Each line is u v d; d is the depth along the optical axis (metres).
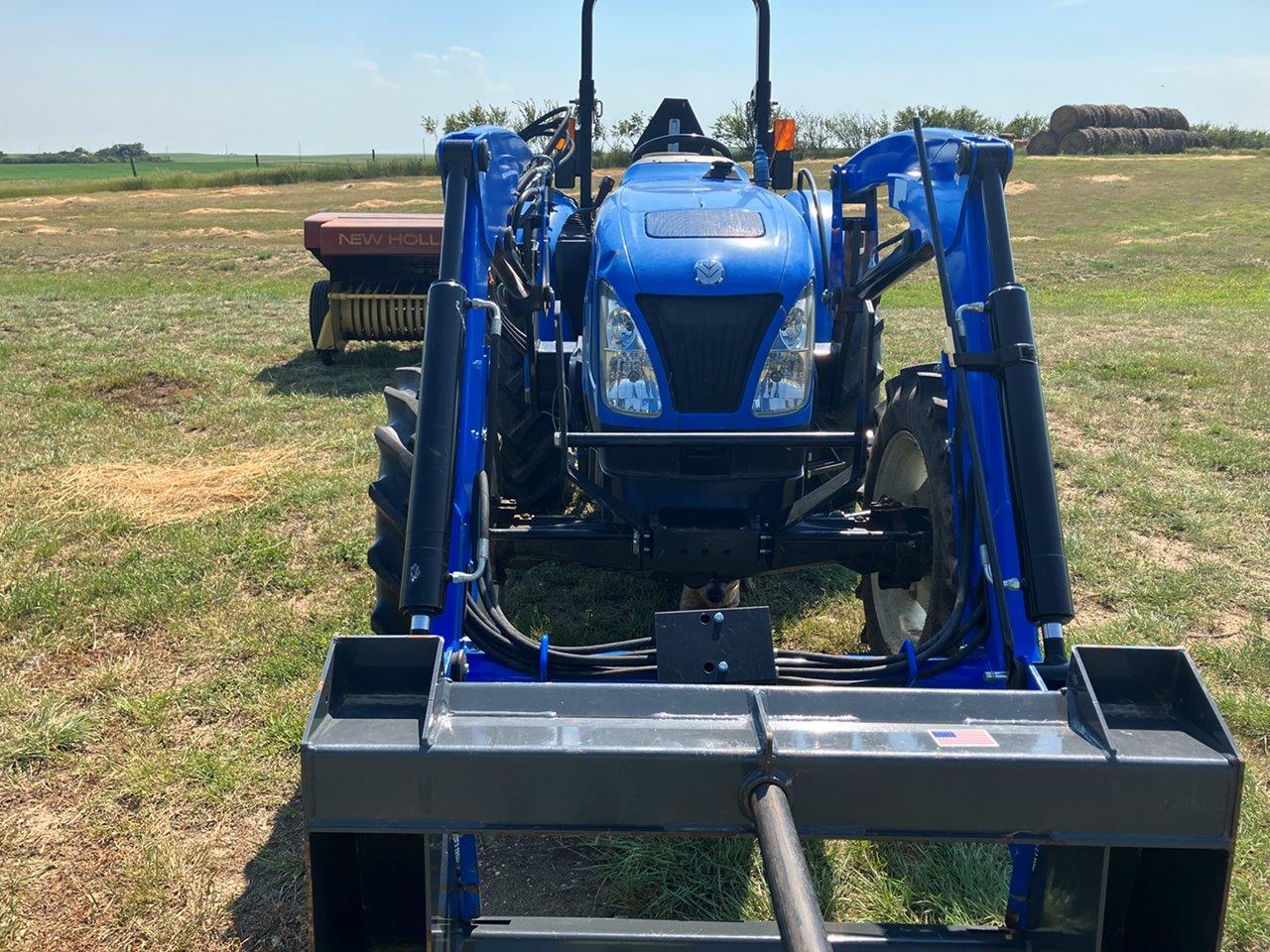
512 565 3.52
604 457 3.41
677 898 2.76
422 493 2.50
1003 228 2.77
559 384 3.55
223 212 30.14
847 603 4.59
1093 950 2.05
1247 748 3.48
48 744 3.38
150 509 5.55
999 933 2.31
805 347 3.44
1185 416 7.69
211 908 2.71
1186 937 1.95
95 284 17.03
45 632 4.20
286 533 5.26
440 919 2.14
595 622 4.42
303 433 7.08
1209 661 4.06
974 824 1.86
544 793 1.87
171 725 3.55
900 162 3.58
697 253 3.40
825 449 4.42
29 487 5.86
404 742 1.86
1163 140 50.31
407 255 9.27
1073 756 1.84
